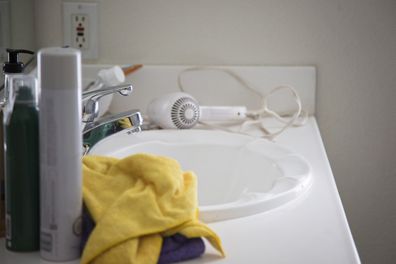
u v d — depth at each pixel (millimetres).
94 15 1445
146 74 1450
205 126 1366
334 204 902
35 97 689
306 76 1441
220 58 1465
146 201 719
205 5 1438
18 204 697
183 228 707
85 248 669
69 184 676
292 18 1435
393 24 1421
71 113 665
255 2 1431
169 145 1198
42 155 673
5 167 703
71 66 658
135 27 1457
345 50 1444
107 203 744
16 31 1226
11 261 690
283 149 1143
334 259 716
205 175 1204
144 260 668
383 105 1466
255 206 852
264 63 1463
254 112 1388
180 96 1299
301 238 775
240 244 753
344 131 1490
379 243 1545
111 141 1165
